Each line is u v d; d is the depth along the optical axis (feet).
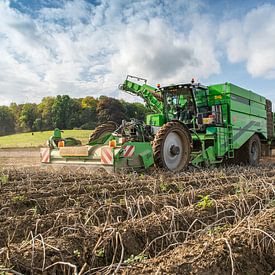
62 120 217.97
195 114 33.12
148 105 36.55
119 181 21.17
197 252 9.52
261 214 13.51
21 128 258.16
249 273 9.46
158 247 11.33
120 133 30.14
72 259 9.74
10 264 8.65
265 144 47.03
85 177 23.84
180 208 14.39
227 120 35.27
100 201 15.78
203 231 11.48
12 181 22.06
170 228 11.79
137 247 11.00
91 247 10.40
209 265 8.97
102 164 25.26
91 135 32.40
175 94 33.91
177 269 8.56
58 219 12.64
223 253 9.53
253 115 40.98
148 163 26.50
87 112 211.41
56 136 30.68
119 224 11.82
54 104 219.61
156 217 12.73
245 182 19.61
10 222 12.28
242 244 10.32
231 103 35.45
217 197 17.75
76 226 11.46
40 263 9.14
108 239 10.61
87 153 26.16
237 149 39.96
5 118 270.46
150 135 30.45
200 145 33.01
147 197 15.97
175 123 27.68
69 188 18.60
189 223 13.00
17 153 87.81
